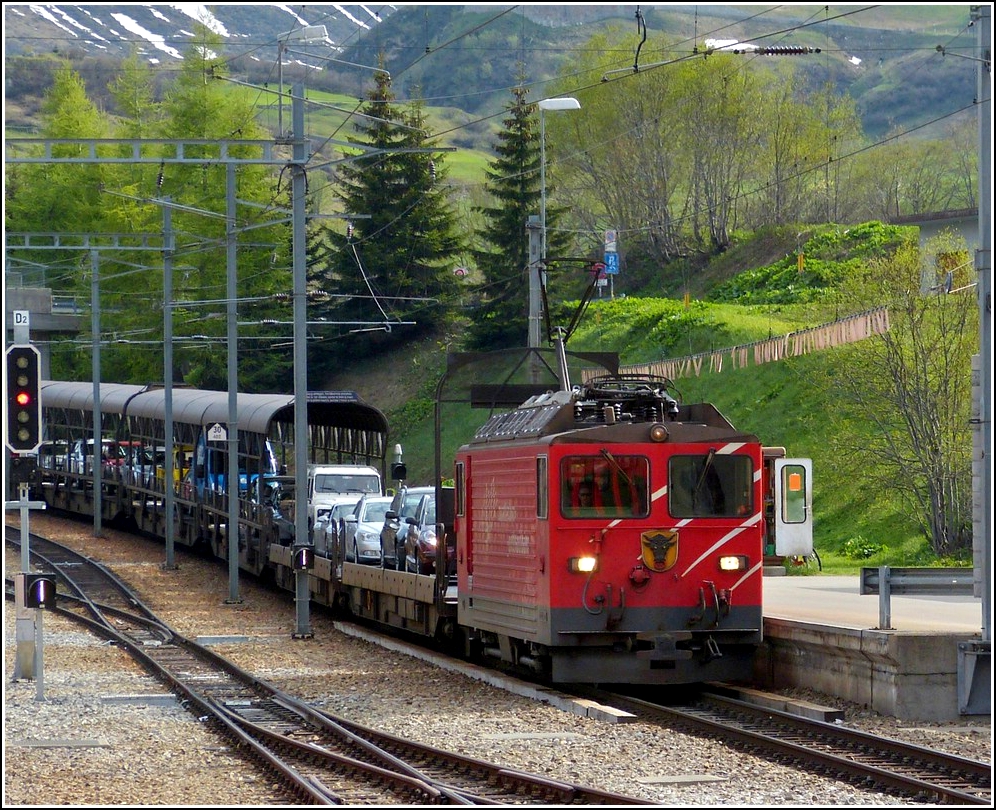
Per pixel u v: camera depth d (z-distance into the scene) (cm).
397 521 5822
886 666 3447
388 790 2623
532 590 3941
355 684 4319
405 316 14275
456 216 14662
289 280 14075
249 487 8375
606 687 4169
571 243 14400
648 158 15388
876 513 8019
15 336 4103
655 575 3809
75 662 4916
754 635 3841
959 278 7725
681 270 14712
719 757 2912
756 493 3859
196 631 6128
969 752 2944
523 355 4994
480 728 3366
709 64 15175
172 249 8969
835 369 7781
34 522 12144
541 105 6781
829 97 16375
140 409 10538
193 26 14750
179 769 2889
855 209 14988
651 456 3831
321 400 7638
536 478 3909
